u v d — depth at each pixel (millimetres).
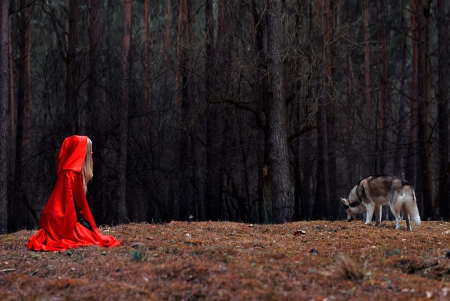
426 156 21719
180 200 26000
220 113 24047
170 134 26891
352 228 11820
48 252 8562
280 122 15859
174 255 8164
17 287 6445
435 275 6672
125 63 21156
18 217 24328
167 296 5809
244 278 6273
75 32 25172
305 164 29766
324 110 22188
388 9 35812
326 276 6426
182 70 23094
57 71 27516
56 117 26438
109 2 32094
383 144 29891
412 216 11453
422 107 21938
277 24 15953
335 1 22203
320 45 22062
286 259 7598
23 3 24188
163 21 33625
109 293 5926
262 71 17453
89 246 8820
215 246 8836
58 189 9086
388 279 6410
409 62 38656
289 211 15719
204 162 27672
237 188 31047
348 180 33750
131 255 7895
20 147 24219
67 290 6180
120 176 21156
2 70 17656
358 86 32156
